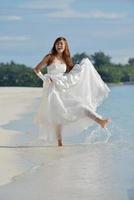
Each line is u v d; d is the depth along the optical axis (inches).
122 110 781.9
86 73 426.6
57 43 419.5
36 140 442.6
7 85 3129.9
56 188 267.0
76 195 252.8
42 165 329.7
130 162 334.6
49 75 418.0
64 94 418.6
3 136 469.1
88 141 436.1
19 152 382.0
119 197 248.1
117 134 477.7
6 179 289.0
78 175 297.6
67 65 426.6
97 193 255.9
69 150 390.3
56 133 415.5
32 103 981.8
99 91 431.8
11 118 647.8
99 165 327.0
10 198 248.8
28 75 3065.9
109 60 3799.2
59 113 414.6
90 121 438.6
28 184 276.5
